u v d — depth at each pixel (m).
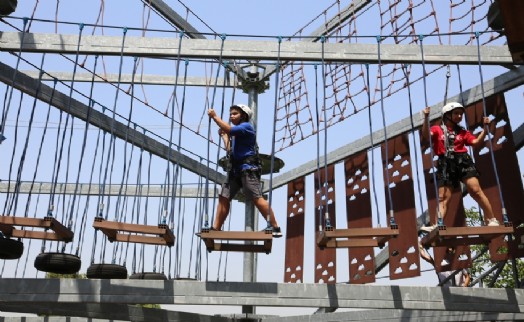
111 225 6.64
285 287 7.43
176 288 7.25
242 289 7.34
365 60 8.95
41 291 7.20
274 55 8.93
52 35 8.86
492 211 7.90
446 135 7.78
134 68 8.69
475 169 7.61
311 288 7.51
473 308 7.64
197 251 10.59
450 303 7.65
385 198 9.73
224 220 7.07
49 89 10.02
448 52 8.98
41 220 6.84
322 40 8.11
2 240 7.33
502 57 8.92
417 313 9.34
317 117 7.59
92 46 8.77
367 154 10.47
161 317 9.35
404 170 9.61
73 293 7.20
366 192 10.17
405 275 8.89
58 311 8.91
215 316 10.26
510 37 6.65
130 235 7.31
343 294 7.52
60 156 8.06
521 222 8.17
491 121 9.06
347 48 8.97
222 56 8.89
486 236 7.04
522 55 7.02
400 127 10.34
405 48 8.99
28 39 8.84
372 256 9.59
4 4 8.71
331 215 10.70
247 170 7.02
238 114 7.39
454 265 8.51
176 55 8.86
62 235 7.43
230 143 7.32
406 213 9.27
